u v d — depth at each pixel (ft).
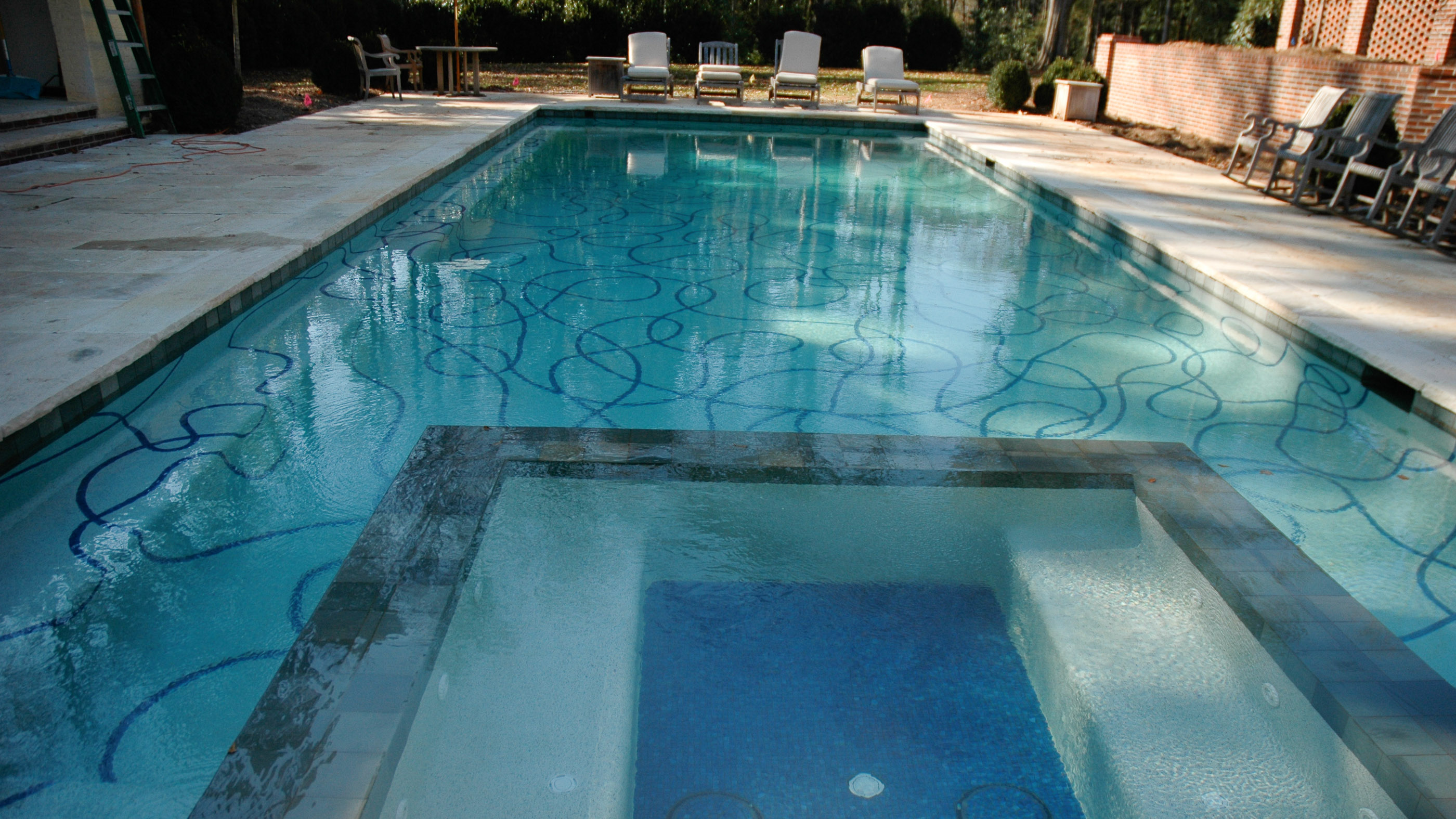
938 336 14.64
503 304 15.47
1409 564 8.55
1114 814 5.96
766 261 18.93
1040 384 12.72
